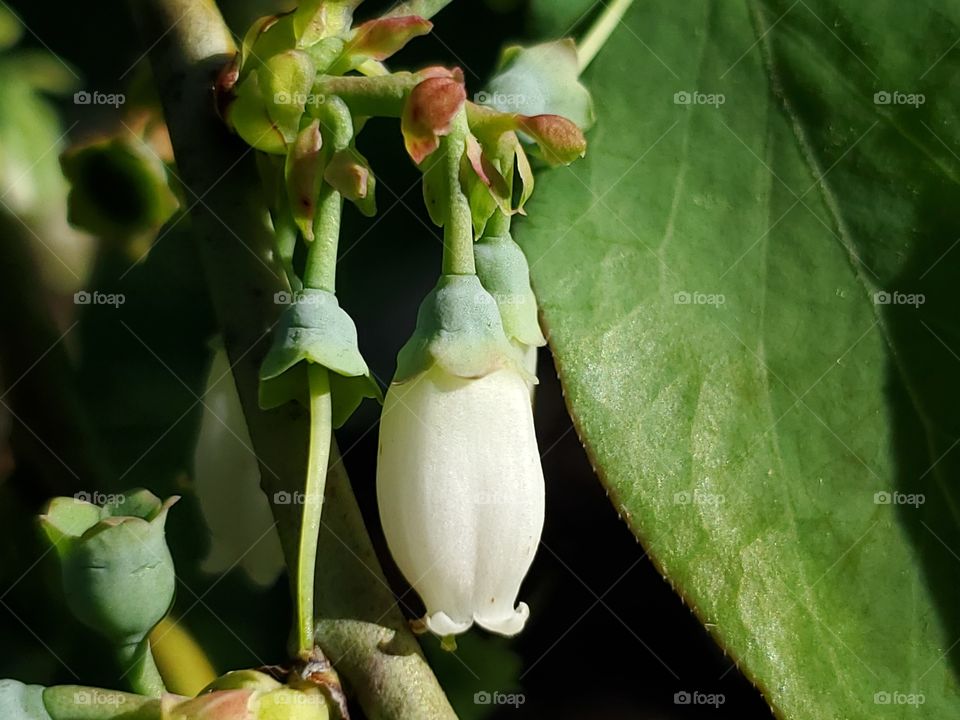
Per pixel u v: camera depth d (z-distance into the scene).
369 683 0.07
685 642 0.11
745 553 0.08
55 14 0.10
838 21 0.09
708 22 0.09
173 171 0.10
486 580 0.07
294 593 0.07
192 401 0.10
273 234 0.08
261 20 0.08
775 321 0.09
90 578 0.07
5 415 0.09
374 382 0.07
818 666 0.08
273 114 0.07
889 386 0.09
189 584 0.10
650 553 0.08
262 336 0.08
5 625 0.09
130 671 0.07
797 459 0.09
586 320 0.09
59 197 0.10
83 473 0.09
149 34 0.08
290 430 0.07
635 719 0.11
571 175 0.09
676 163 0.09
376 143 0.10
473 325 0.07
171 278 0.10
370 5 0.09
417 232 0.10
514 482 0.07
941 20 0.09
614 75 0.09
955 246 0.09
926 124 0.09
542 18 0.09
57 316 0.09
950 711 0.08
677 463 0.09
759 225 0.09
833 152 0.09
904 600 0.09
